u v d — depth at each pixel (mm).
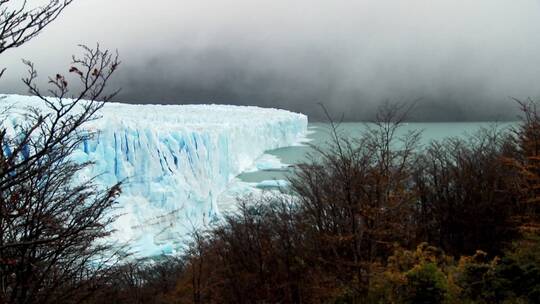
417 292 7363
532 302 6863
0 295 5953
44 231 6969
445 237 13461
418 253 8031
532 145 11867
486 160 15023
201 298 15234
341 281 10367
